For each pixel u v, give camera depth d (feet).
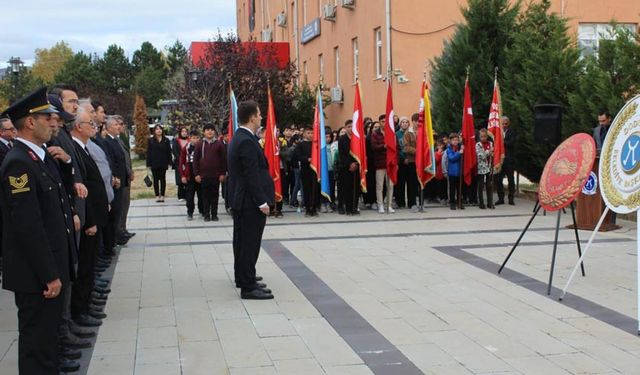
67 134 20.42
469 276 26.17
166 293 24.04
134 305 22.43
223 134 53.83
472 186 49.29
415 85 66.44
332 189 47.52
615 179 21.57
